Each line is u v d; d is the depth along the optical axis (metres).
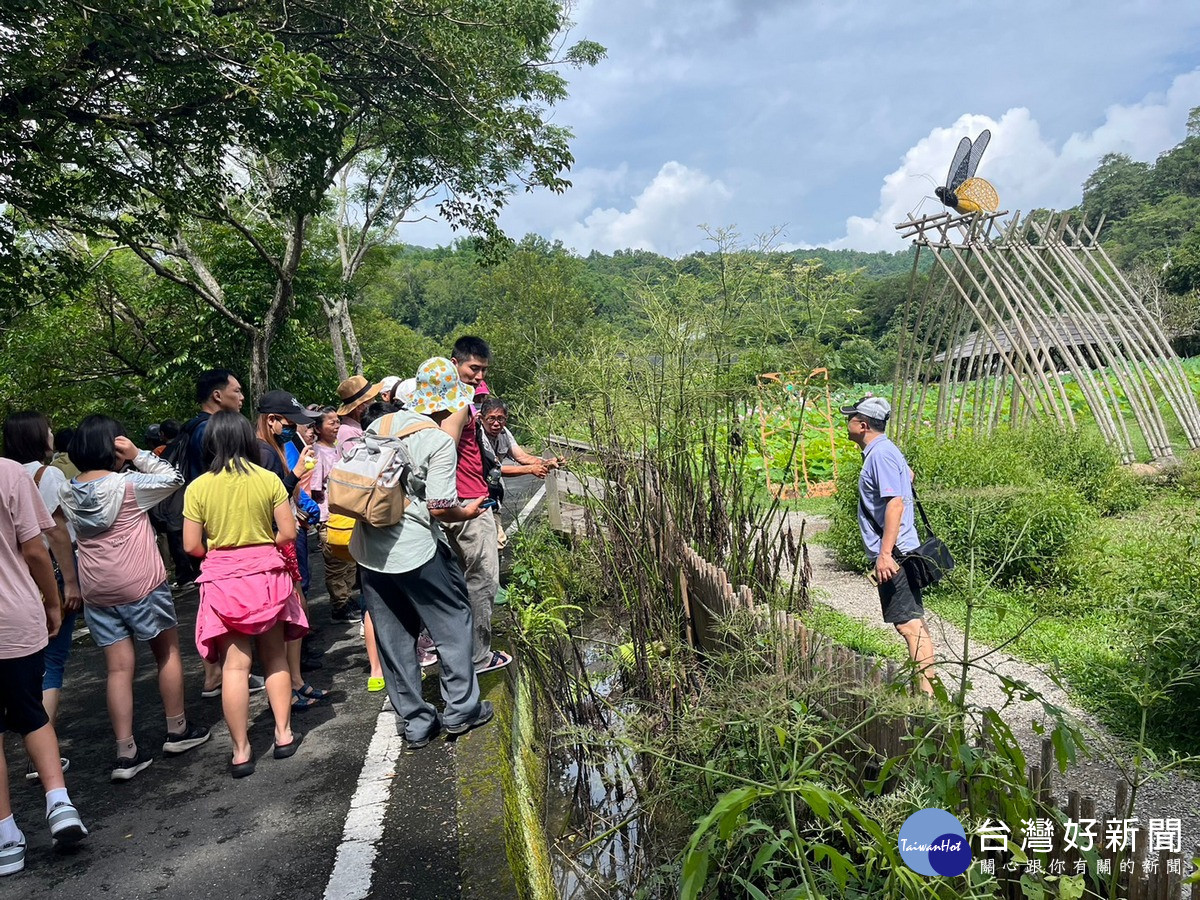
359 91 11.62
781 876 2.94
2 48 6.93
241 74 8.15
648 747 3.34
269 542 4.10
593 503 5.89
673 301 5.21
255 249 15.93
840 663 3.27
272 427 5.82
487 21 11.45
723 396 5.18
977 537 6.60
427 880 3.01
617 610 5.41
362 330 35.28
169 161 9.85
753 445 5.74
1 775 3.29
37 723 3.40
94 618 4.03
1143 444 14.06
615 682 5.18
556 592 6.13
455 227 15.06
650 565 5.01
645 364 5.45
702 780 3.18
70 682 5.75
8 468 3.46
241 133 9.88
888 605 4.64
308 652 5.61
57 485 4.09
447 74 11.15
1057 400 12.53
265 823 3.55
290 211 12.16
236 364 16.30
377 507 3.78
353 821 3.49
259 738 4.48
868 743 3.04
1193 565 4.43
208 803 3.77
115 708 4.05
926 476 8.09
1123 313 12.52
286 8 9.30
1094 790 3.80
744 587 4.08
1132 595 4.65
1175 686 3.99
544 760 4.57
